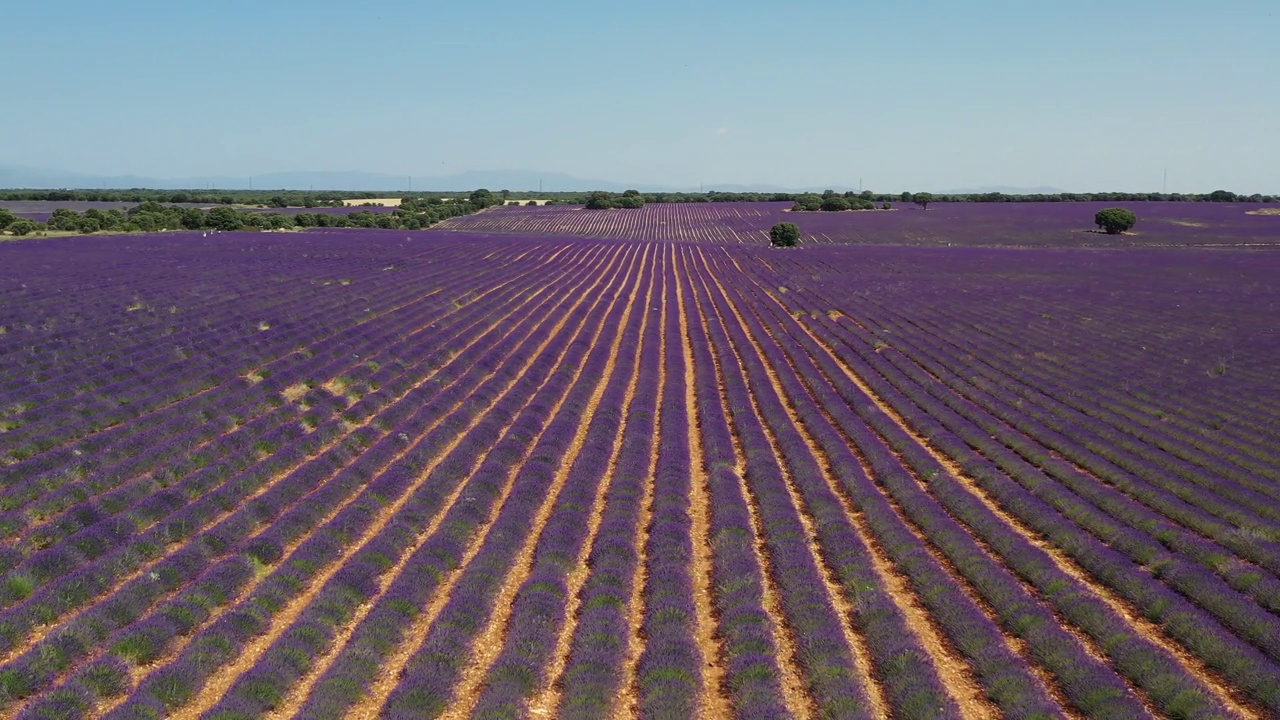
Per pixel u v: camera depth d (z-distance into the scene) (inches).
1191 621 594.9
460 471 935.0
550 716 494.3
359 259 2839.6
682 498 859.4
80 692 483.8
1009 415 1201.4
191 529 743.7
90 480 817.5
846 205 6427.2
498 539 740.7
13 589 603.8
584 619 600.1
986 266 3221.0
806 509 869.8
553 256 3545.8
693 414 1261.1
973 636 580.1
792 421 1170.0
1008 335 1843.0
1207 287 2613.2
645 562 735.1
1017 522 836.6
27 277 2084.2
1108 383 1379.2
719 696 525.7
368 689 514.3
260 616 595.5
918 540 754.2
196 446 966.4
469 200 7524.6
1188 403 1242.0
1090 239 4419.3
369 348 1489.9
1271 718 493.7
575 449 1058.7
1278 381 1375.5
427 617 617.6
